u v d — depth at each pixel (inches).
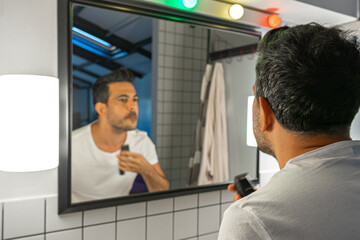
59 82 37.7
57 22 37.6
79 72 39.0
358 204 14.7
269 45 19.3
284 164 19.4
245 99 54.7
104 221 43.3
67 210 39.2
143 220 46.6
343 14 52.4
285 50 17.9
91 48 39.7
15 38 36.2
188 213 51.1
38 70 37.7
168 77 46.0
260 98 19.6
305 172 16.6
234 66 52.9
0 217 36.3
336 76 16.6
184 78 47.6
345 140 17.7
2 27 35.5
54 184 39.6
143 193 44.8
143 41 43.5
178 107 47.3
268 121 19.5
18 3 36.2
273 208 15.6
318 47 17.0
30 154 31.4
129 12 41.9
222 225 17.5
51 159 33.5
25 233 37.8
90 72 39.8
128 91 42.6
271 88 18.6
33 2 37.1
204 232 52.8
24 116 31.0
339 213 14.5
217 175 52.0
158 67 45.0
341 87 16.6
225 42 51.3
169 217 49.1
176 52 46.4
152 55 44.4
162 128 46.0
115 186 42.5
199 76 49.1
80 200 40.2
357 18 54.3
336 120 17.2
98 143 40.9
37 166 32.0
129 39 42.4
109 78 41.2
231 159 53.5
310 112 17.0
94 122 40.5
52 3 38.2
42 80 32.1
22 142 31.1
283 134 18.9
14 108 30.8
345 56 17.0
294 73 17.2
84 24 39.0
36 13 37.3
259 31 54.7
